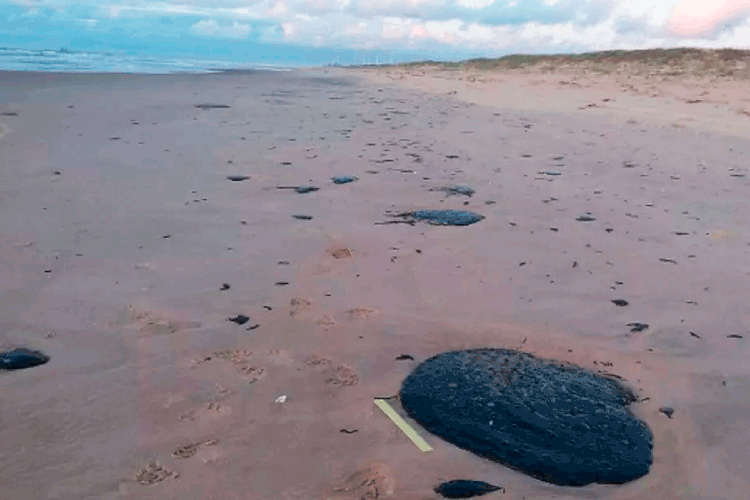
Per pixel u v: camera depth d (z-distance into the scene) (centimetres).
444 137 834
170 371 265
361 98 1315
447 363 277
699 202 560
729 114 1112
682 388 270
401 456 217
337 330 308
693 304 354
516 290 364
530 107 1189
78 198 500
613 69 1841
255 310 325
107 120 879
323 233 442
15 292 331
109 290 339
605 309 344
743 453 230
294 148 726
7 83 1234
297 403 247
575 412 244
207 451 217
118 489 197
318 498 197
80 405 239
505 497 200
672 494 206
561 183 607
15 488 196
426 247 424
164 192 528
